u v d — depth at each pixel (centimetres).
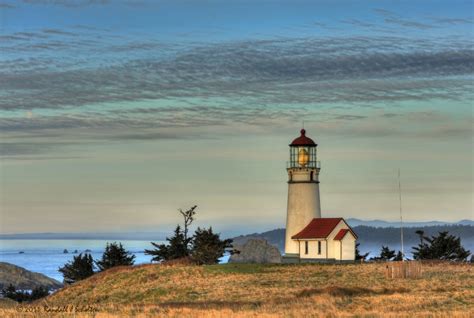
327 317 9838
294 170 19712
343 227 18875
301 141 19825
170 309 10756
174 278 15500
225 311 10406
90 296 15075
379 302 11400
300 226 19500
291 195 19738
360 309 10719
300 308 10869
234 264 16788
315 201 19638
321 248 18650
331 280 14575
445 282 13975
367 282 14175
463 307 10869
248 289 13725
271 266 16475
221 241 19062
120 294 14712
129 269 16550
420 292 12662
